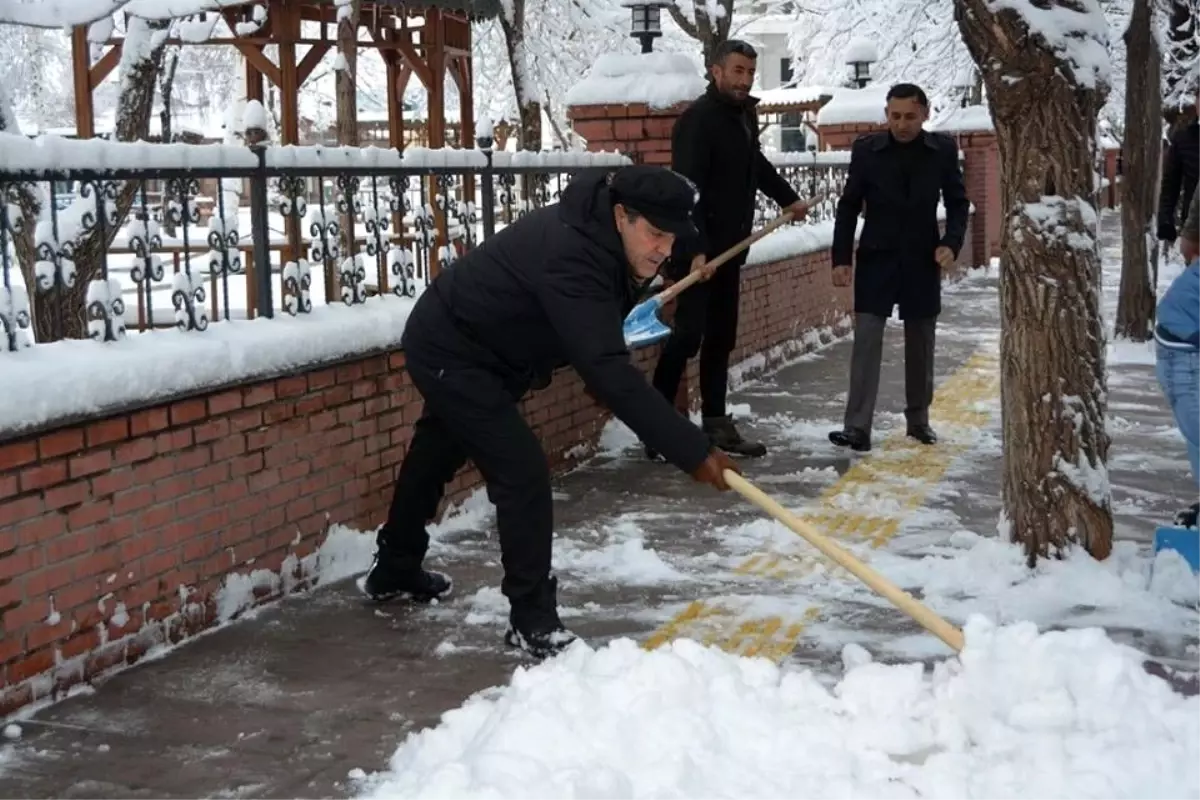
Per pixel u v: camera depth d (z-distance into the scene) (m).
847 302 13.52
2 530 4.05
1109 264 20.53
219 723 4.11
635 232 4.39
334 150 5.68
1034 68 5.31
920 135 7.82
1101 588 5.15
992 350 12.11
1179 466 7.46
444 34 12.49
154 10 7.61
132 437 4.52
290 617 5.08
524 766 3.33
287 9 10.27
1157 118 11.57
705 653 3.96
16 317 4.24
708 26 16.08
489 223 6.85
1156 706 3.67
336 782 3.72
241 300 10.72
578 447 7.68
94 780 3.73
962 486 7.07
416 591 5.26
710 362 7.78
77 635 4.35
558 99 18.09
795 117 28.28
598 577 5.56
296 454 5.34
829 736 3.61
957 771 3.39
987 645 3.82
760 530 6.20
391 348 5.85
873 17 23.73
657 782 3.34
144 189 4.74
